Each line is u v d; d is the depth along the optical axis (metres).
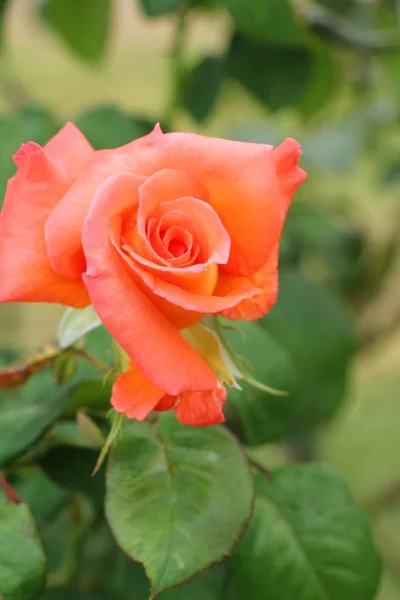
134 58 1.72
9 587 0.57
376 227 1.56
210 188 0.53
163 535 0.56
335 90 1.04
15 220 0.52
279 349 0.65
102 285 0.50
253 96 0.92
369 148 1.38
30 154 0.52
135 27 1.70
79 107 1.61
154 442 0.58
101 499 0.61
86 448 0.61
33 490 0.70
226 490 0.57
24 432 0.60
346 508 0.63
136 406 0.52
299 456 1.23
